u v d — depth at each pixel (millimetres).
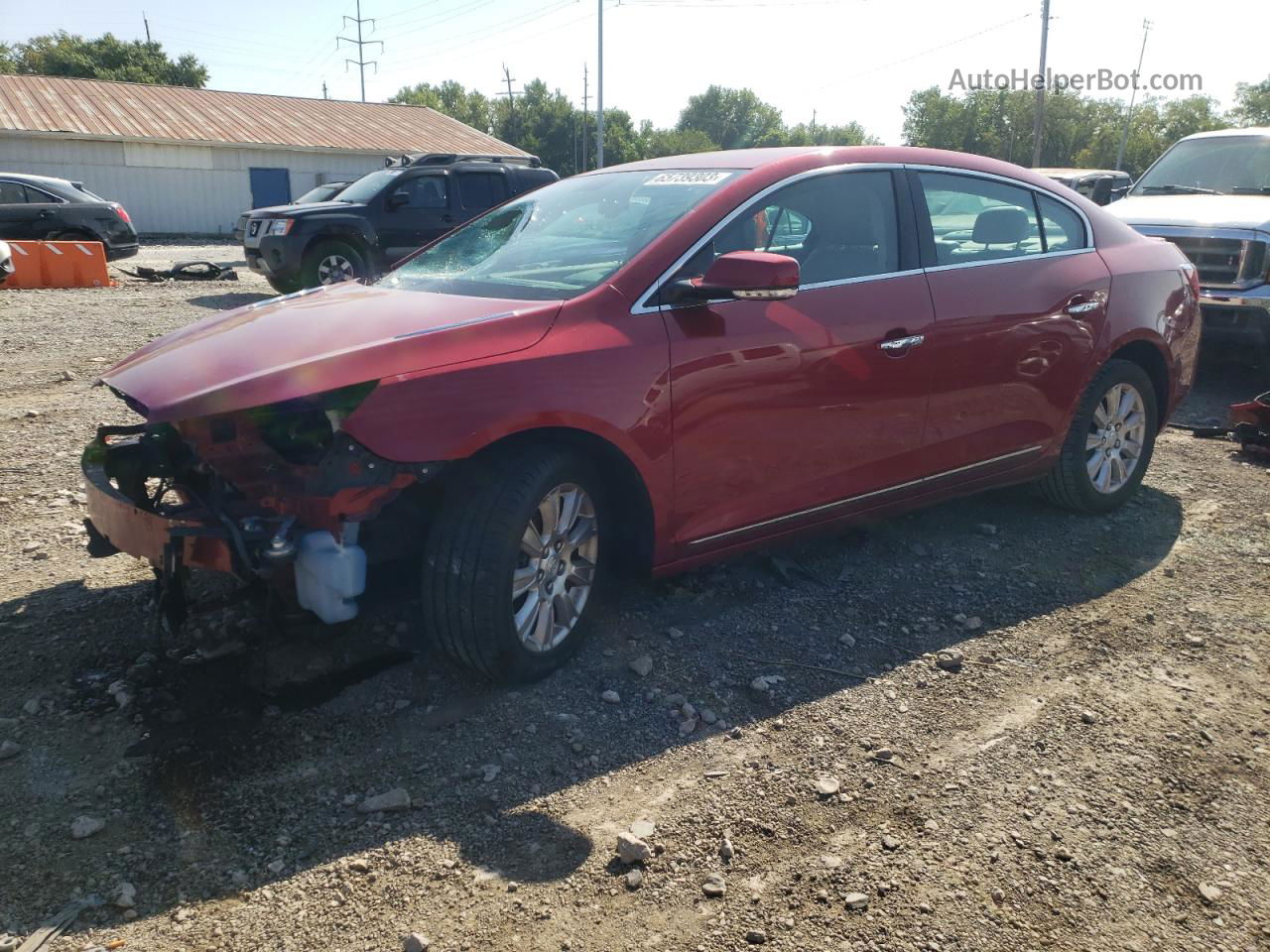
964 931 2297
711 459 3492
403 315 3277
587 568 3389
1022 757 2990
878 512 4137
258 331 3285
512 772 2855
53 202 16375
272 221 12711
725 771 2895
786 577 4168
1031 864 2527
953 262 4215
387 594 3230
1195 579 4301
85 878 2395
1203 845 2619
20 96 31438
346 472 2842
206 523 2887
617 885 2426
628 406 3225
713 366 3430
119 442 3561
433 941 2232
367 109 39281
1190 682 3451
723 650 3592
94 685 3219
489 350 3053
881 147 4195
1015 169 4629
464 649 3107
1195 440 6520
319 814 2652
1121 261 4863
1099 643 3727
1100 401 4797
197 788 2736
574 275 3535
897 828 2654
